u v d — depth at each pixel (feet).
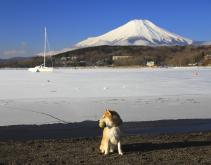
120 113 69.36
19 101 90.07
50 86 148.25
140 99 94.43
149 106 79.36
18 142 42.09
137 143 41.11
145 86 146.51
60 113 69.51
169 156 35.19
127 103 84.84
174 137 44.86
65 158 34.71
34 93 115.75
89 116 66.18
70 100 92.27
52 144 40.86
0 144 40.91
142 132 50.67
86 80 194.49
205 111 72.33
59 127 54.80
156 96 103.35
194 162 33.12
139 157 34.86
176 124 57.47
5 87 142.31
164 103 84.94
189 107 77.97
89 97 101.35
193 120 61.31
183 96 103.14
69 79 206.39
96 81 184.65
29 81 186.60
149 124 57.21
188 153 36.32
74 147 39.22
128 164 32.63
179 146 39.70
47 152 37.04
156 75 255.09
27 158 34.78
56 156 35.45
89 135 48.49
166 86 146.20
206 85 151.43
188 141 42.45
